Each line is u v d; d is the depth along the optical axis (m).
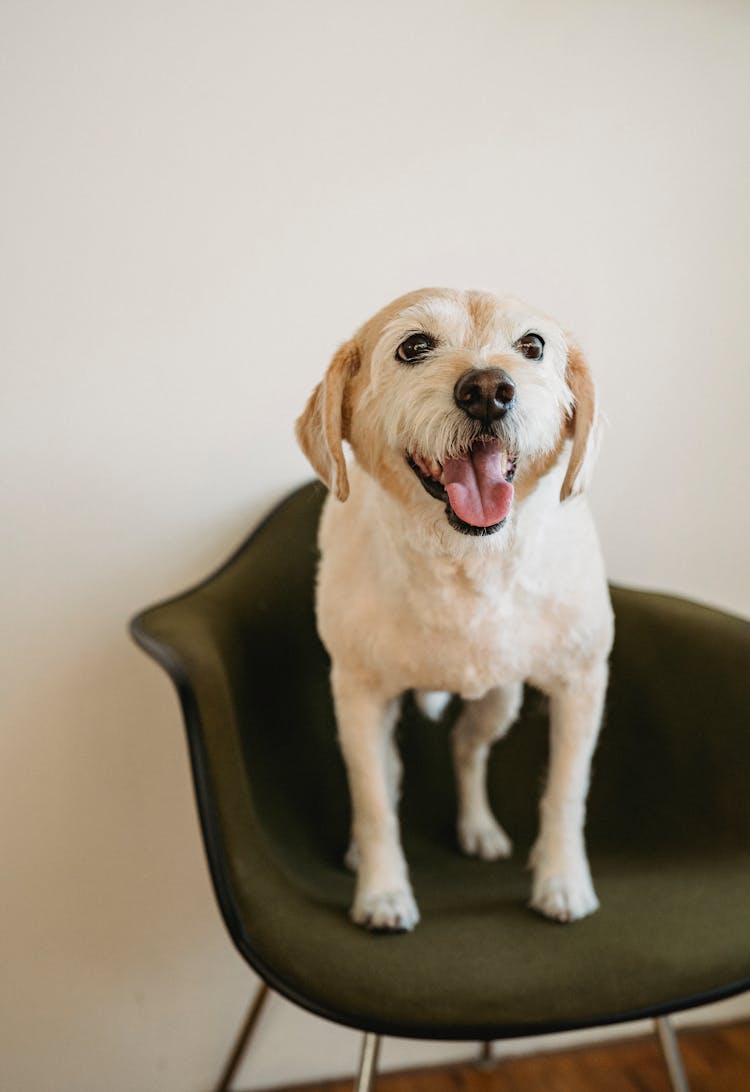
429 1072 1.77
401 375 1.14
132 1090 1.73
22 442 1.58
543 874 1.21
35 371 1.57
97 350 1.59
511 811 1.63
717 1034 1.84
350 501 1.33
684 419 1.76
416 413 1.10
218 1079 1.75
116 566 1.63
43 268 1.55
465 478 1.12
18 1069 1.69
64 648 1.62
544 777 1.63
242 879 1.08
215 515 1.66
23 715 1.62
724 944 1.06
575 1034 1.82
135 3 1.54
